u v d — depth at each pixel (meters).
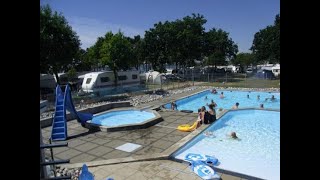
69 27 30.03
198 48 51.94
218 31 64.50
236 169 9.12
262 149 11.32
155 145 11.13
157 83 38.28
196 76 48.69
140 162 8.98
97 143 11.71
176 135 12.56
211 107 15.40
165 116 17.06
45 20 27.02
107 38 36.06
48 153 10.37
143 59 55.88
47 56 27.84
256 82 38.25
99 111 20.17
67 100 14.17
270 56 62.62
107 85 31.34
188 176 7.82
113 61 32.66
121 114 19.75
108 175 8.01
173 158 9.33
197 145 11.69
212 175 7.79
